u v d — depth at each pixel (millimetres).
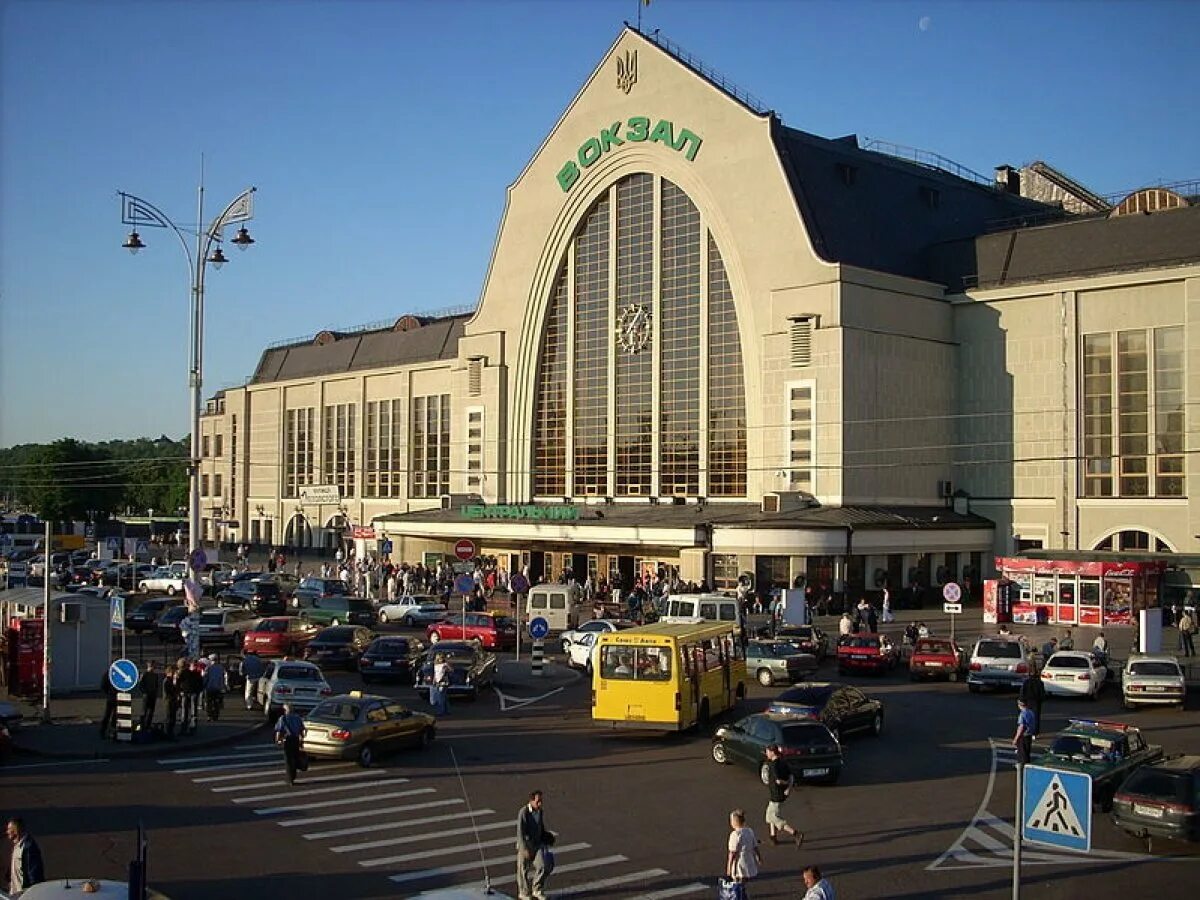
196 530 36938
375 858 19016
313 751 26406
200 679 30438
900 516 64312
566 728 32969
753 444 68250
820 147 72562
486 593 70562
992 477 67938
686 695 31234
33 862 14977
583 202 79188
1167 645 50969
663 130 74062
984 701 38719
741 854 16797
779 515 62281
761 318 68250
